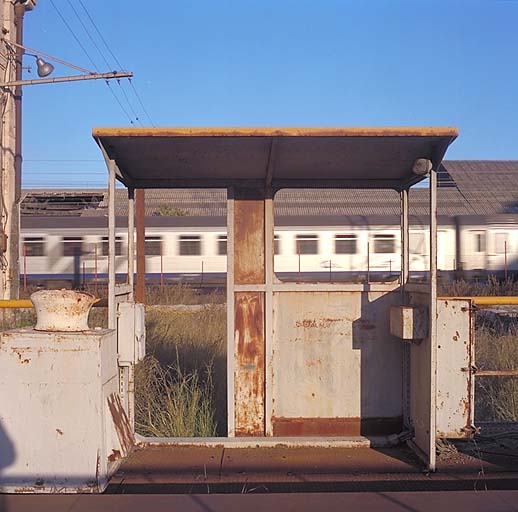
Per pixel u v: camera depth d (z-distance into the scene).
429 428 5.57
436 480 5.41
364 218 31.22
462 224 31.67
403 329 5.61
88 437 5.06
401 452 6.07
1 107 17.80
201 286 31.23
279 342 6.38
